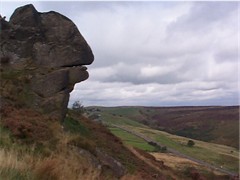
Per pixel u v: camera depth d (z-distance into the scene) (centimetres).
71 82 2209
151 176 2381
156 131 19638
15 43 2292
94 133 2617
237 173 9881
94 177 1223
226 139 19825
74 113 2900
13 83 2064
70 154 1588
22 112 1866
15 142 1436
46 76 2136
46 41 2309
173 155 11981
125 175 1831
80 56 2277
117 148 2622
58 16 2359
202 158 13012
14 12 2403
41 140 1605
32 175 937
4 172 862
